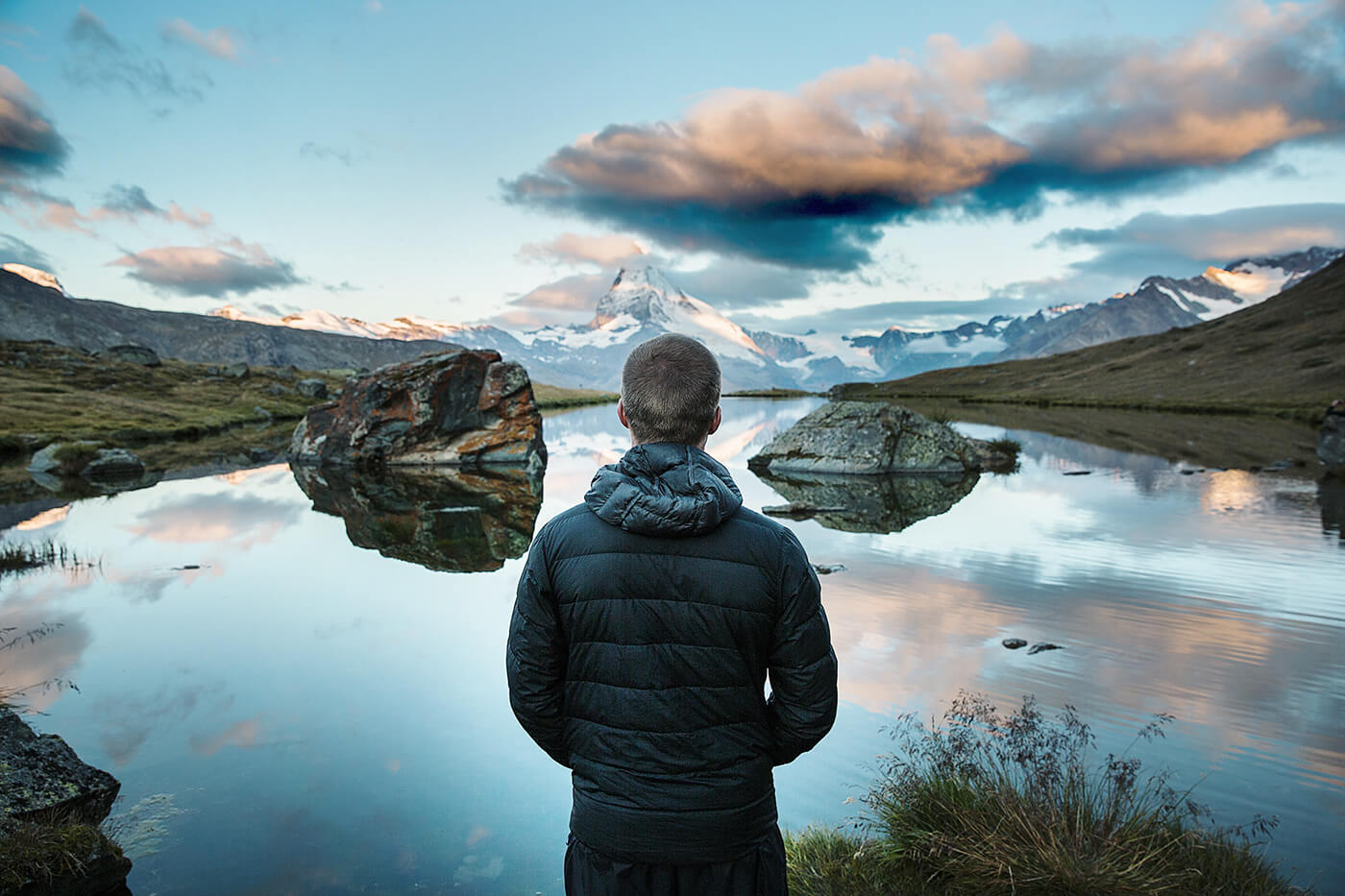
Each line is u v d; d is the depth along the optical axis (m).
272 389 83.94
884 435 26.11
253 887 4.45
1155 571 11.66
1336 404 26.62
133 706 7.09
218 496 21.50
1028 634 8.68
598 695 2.28
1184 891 3.86
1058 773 4.83
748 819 2.27
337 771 5.84
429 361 31.72
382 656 8.44
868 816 4.83
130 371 78.56
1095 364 122.12
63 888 4.38
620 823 2.24
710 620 2.20
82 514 18.30
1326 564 12.10
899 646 8.23
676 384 2.32
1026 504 18.44
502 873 4.56
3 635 9.23
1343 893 4.00
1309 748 5.80
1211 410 64.50
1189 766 5.50
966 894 3.92
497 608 10.38
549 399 104.75
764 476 24.72
